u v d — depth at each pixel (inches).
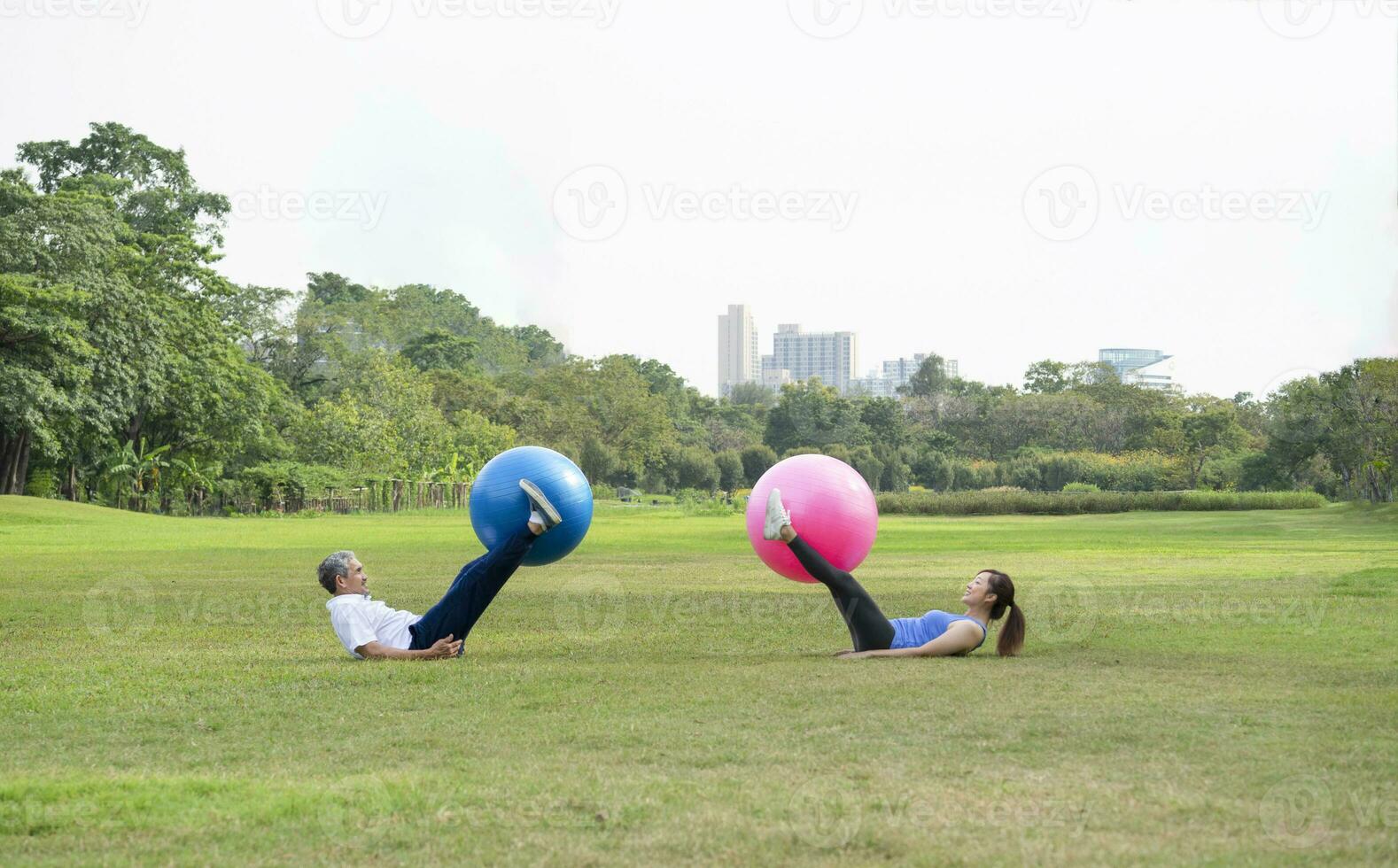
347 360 2822.3
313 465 2310.5
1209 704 194.4
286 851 120.1
